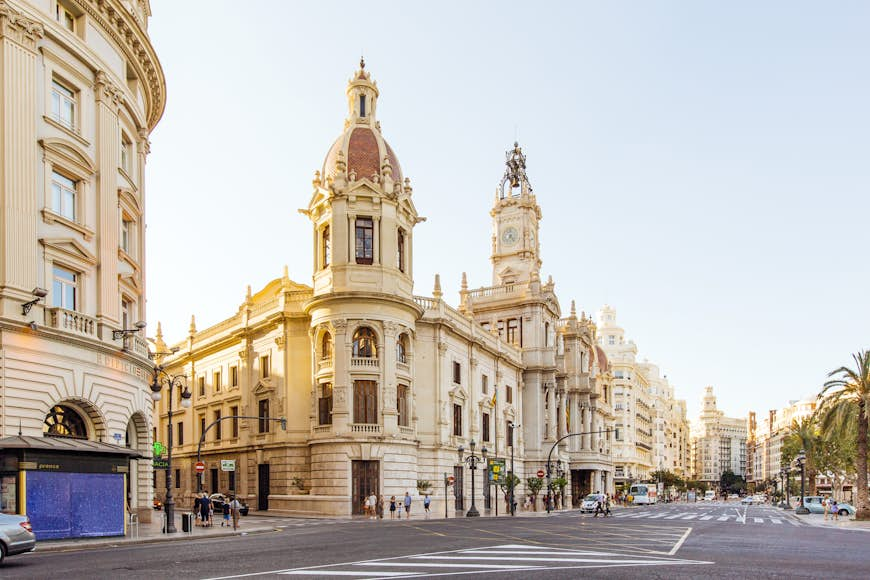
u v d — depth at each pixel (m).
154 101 46.41
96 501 32.00
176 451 84.69
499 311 99.19
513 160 107.62
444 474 69.38
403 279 65.12
